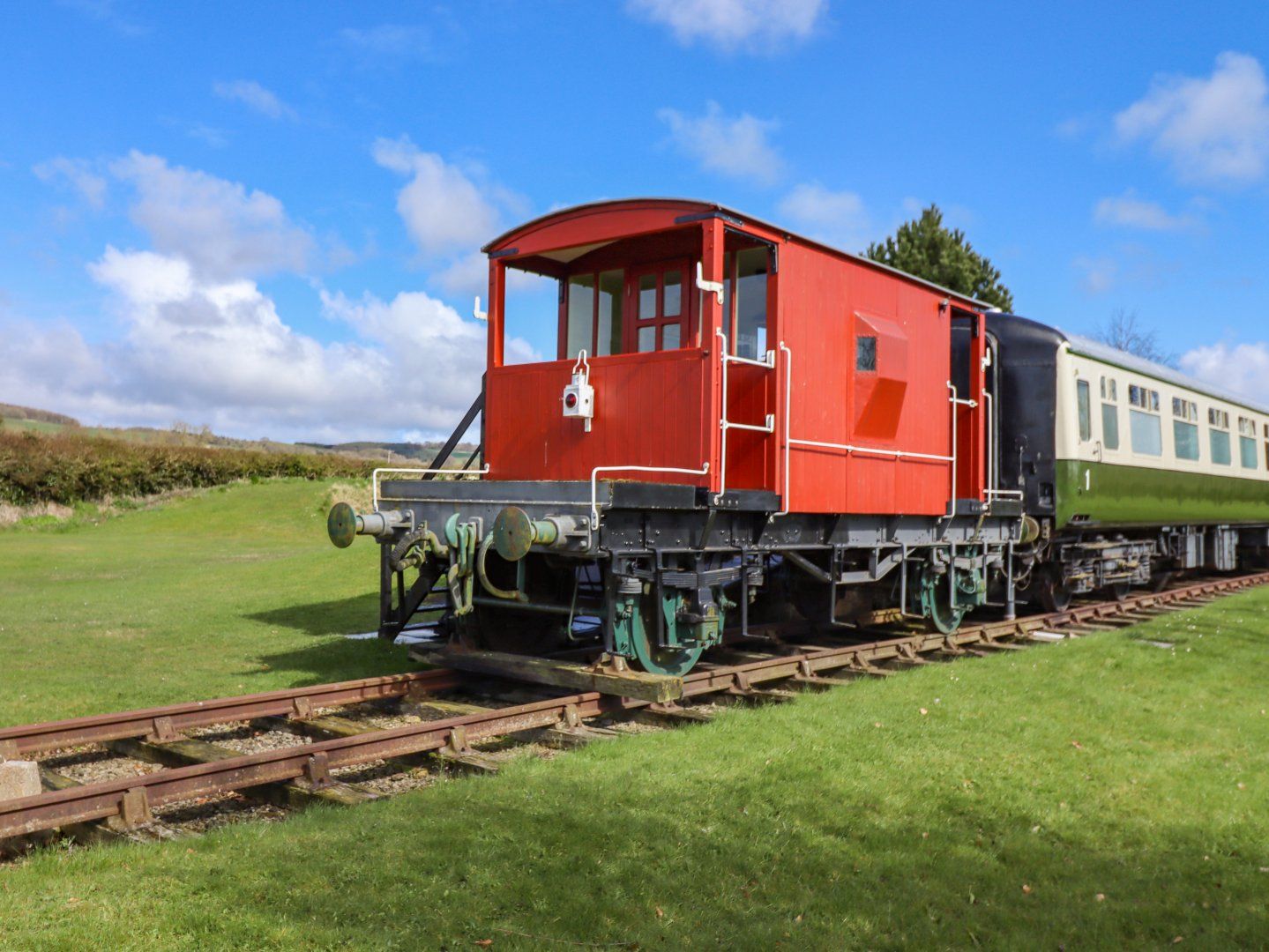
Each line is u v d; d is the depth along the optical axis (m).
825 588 10.26
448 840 4.35
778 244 7.66
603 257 8.52
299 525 32.78
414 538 7.62
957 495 10.86
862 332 8.59
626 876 4.07
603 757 5.75
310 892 3.83
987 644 10.71
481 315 8.55
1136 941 3.75
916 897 4.00
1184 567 17.48
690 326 7.99
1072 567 13.19
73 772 6.07
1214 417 17.33
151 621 12.77
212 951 3.36
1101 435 12.90
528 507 7.10
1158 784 5.52
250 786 5.15
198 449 42.12
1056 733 6.50
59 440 37.34
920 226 35.16
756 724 6.54
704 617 7.54
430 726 6.00
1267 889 4.23
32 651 10.44
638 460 7.50
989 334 12.09
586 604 8.95
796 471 7.83
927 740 6.27
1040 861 4.43
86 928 3.48
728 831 4.58
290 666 9.54
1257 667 9.09
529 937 3.54
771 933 3.63
